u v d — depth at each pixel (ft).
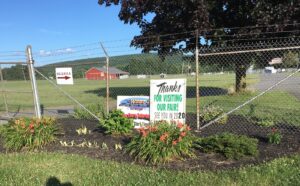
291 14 49.44
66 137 34.60
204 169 23.67
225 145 26.03
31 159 27.89
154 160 25.31
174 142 25.73
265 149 27.55
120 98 38.11
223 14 60.08
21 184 22.80
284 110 47.65
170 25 59.88
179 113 34.24
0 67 53.11
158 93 35.24
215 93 81.41
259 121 38.04
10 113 60.64
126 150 27.96
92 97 88.17
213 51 61.98
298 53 55.52
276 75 129.59
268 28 50.78
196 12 51.98
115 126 33.47
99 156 28.02
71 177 23.70
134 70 60.59
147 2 60.29
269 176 21.50
